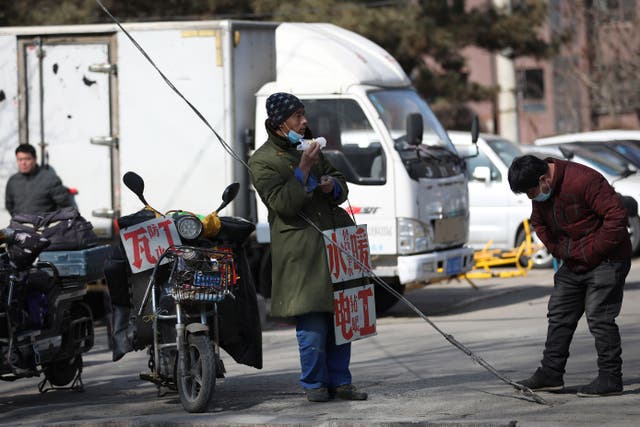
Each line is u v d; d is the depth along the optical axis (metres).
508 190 34.88
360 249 15.33
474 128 26.81
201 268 14.68
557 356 14.97
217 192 24.98
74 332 17.34
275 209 14.71
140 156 25.25
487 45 56.25
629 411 13.62
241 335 15.50
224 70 24.84
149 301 15.23
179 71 25.03
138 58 25.19
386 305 26.83
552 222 14.59
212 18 47.91
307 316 15.04
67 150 25.69
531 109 85.06
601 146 38.16
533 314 24.95
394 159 24.59
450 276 25.78
